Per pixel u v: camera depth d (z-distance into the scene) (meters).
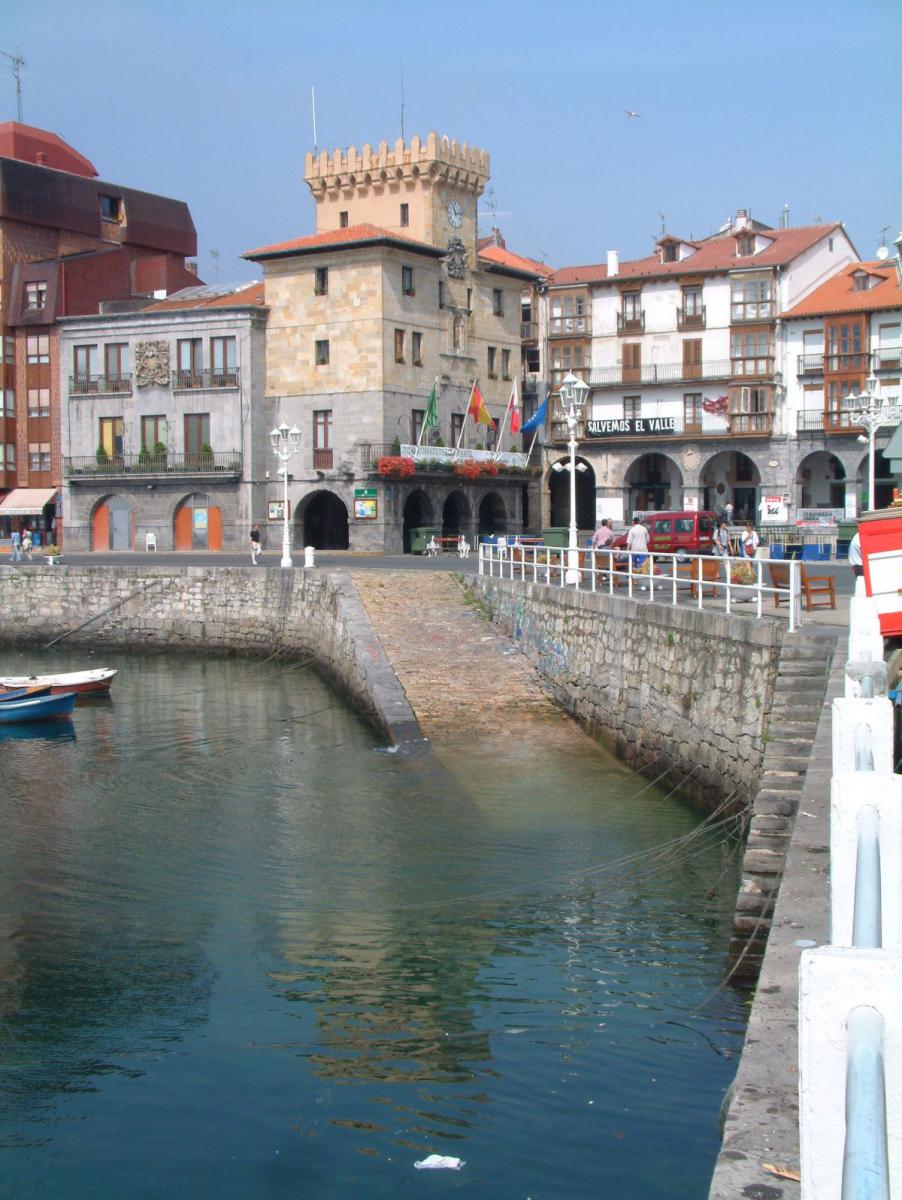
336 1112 11.63
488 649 37.16
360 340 70.38
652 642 26.06
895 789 4.93
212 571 53.62
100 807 24.72
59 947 16.48
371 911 17.59
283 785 26.12
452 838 21.31
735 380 79.19
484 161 77.81
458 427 76.56
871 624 9.70
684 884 18.25
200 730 33.91
